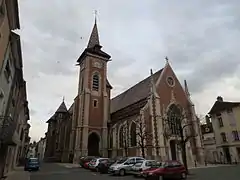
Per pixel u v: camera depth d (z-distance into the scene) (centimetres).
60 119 5503
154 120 3020
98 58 4538
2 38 1128
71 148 3962
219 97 4497
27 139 5309
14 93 1836
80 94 4244
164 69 3653
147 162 2009
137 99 3716
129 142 3291
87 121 3822
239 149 3756
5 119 1494
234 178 1630
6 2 1066
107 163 2312
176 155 3038
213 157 4378
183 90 3697
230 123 3997
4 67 1283
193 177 1786
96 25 5109
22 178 1836
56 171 2494
